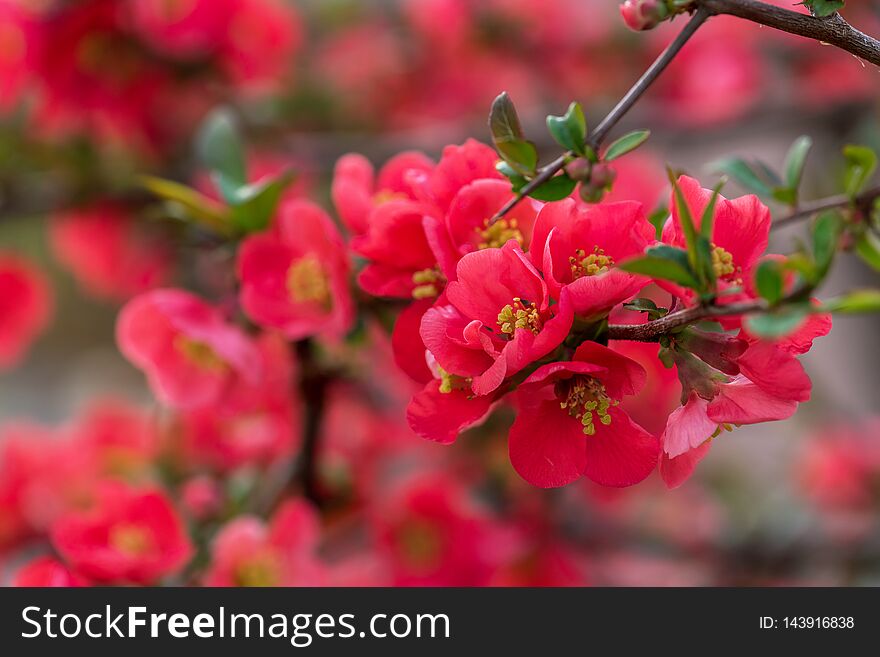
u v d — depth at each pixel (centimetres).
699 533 146
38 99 131
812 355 164
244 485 97
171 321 90
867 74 145
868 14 131
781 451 176
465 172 79
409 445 128
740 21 154
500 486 128
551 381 76
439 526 112
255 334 92
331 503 105
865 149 81
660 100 163
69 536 91
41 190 132
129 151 136
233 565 92
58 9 125
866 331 165
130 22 127
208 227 92
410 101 168
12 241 168
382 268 81
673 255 74
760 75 154
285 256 89
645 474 76
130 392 209
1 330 152
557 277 77
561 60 167
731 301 75
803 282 72
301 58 163
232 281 93
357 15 170
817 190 142
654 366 93
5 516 111
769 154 167
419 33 168
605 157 77
